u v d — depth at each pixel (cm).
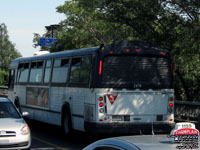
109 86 1324
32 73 1939
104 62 1330
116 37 3073
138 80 1358
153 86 1370
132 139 447
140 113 1348
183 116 2145
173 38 2214
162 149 389
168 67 1395
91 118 1331
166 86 1385
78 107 1429
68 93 1514
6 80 2312
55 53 1702
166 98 1384
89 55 1369
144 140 438
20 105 2098
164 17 2147
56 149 1300
